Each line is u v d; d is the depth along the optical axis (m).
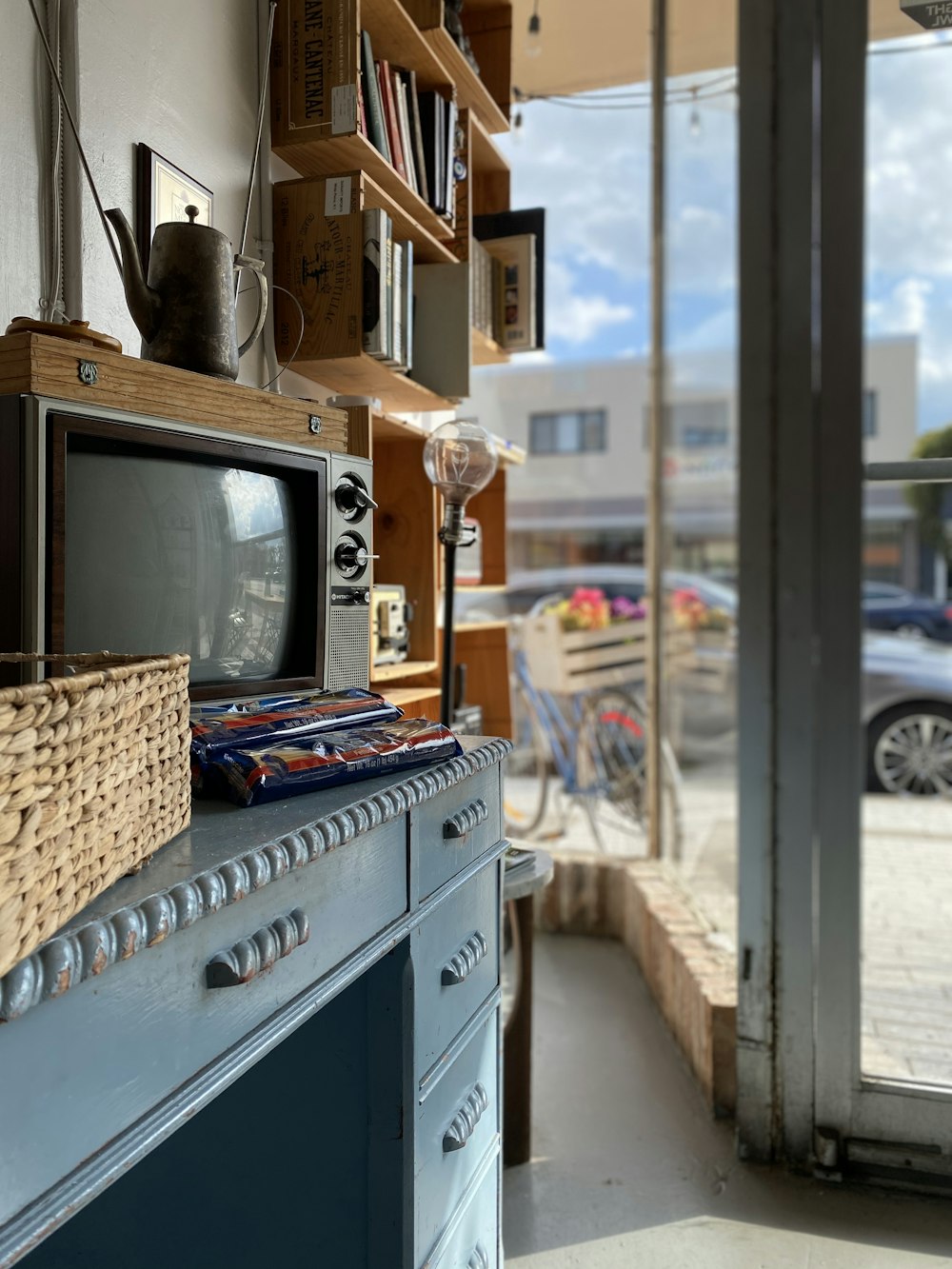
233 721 0.94
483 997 1.20
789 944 1.72
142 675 0.63
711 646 3.75
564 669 3.54
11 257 1.12
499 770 1.25
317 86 1.53
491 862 1.20
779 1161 1.75
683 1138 1.85
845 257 1.70
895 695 4.82
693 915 2.51
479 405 6.79
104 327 1.25
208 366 1.09
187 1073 0.60
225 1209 1.00
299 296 1.57
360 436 1.49
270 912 0.69
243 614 1.08
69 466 0.85
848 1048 1.70
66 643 0.85
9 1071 0.46
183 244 1.09
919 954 2.51
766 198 1.72
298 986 0.73
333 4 1.52
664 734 3.18
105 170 1.24
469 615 3.52
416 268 1.84
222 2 1.48
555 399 6.77
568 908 3.04
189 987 0.60
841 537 1.70
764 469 1.73
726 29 2.69
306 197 1.56
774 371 1.73
